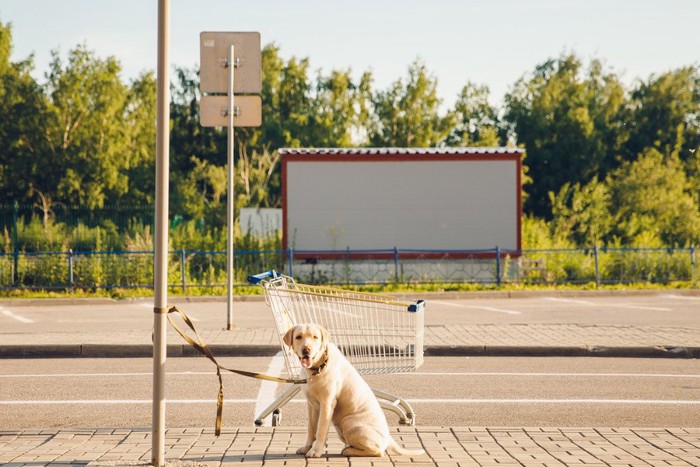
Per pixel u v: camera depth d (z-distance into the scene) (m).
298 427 7.57
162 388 5.77
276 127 67.94
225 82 14.50
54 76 62.78
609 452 6.48
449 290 23.72
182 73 70.75
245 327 14.99
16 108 61.03
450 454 6.39
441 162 26.08
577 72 66.50
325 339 6.07
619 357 12.36
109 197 62.84
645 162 50.41
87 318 17.33
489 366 11.46
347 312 7.68
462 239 26.14
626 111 64.62
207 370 11.10
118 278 23.22
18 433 7.26
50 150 60.84
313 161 25.97
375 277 25.89
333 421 6.32
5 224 29.77
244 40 14.50
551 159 58.59
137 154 65.88
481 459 6.22
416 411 8.55
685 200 47.12
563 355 12.45
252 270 24.72
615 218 43.22
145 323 16.23
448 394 9.43
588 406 8.79
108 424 7.91
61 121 61.94
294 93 70.25
